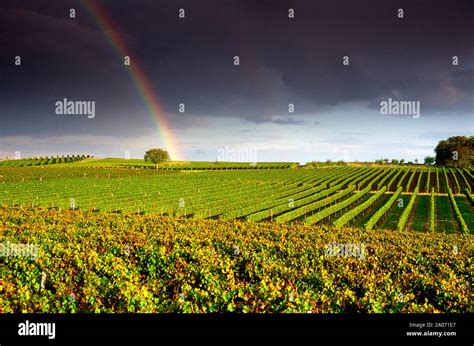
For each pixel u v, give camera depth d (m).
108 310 14.32
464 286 17.41
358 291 18.16
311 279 18.30
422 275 18.59
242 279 21.42
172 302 16.23
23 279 19.28
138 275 21.14
